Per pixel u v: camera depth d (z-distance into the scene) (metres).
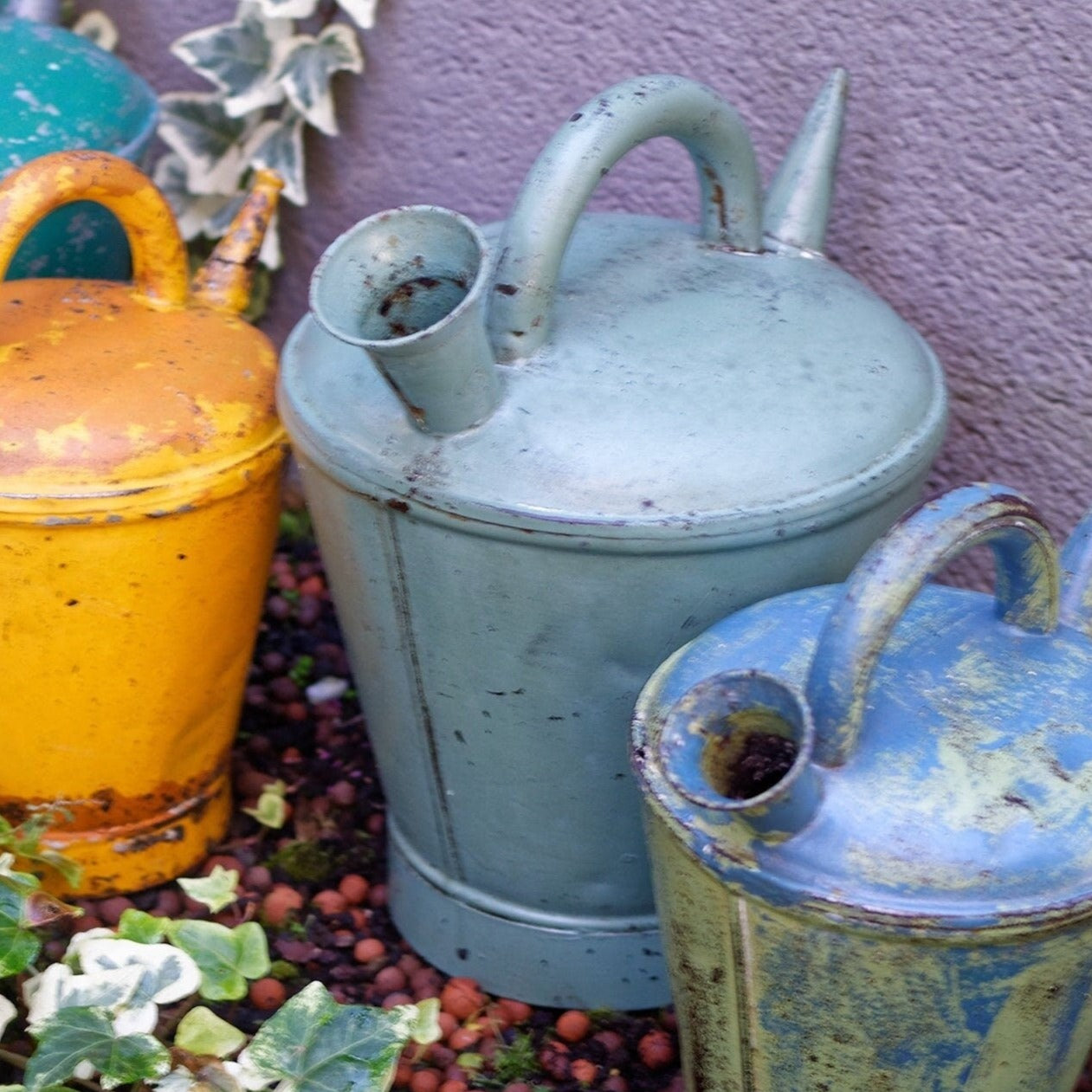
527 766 1.34
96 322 1.48
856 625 0.98
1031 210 1.58
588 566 1.19
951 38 1.54
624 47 1.76
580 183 1.22
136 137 1.80
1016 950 0.99
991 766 1.01
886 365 1.32
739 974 1.09
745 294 1.34
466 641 1.27
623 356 1.24
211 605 1.49
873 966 1.01
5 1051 1.37
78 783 1.54
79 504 1.33
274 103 2.03
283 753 1.87
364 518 1.27
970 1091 1.09
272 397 1.49
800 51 1.64
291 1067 1.26
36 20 1.92
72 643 1.42
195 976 1.33
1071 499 1.67
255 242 1.62
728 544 1.18
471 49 1.88
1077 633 1.14
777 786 0.93
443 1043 1.49
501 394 1.22
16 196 1.38
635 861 1.42
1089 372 1.60
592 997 1.51
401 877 1.58
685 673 1.13
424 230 1.20
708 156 1.37
